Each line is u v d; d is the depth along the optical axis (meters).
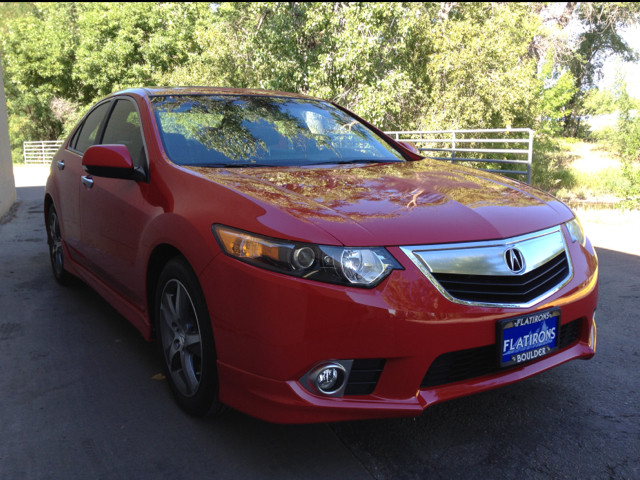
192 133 3.07
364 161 3.26
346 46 12.79
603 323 3.73
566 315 2.38
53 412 2.62
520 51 13.84
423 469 2.19
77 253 3.94
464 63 12.88
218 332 2.21
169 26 23.12
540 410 2.64
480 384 2.19
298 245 2.03
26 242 6.45
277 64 13.49
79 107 30.66
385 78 12.88
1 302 4.22
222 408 2.42
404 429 2.49
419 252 2.10
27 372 3.04
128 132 3.35
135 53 25.59
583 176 13.50
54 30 28.95
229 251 2.17
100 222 3.36
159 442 2.37
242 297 2.10
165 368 2.71
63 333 3.60
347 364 2.03
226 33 15.00
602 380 2.94
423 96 13.79
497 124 13.91
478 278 2.16
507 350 2.19
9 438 2.39
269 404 2.08
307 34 13.48
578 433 2.44
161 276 2.63
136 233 2.84
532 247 2.35
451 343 2.08
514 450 2.31
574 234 2.64
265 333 2.04
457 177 2.96
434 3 14.79
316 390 2.04
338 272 2.01
